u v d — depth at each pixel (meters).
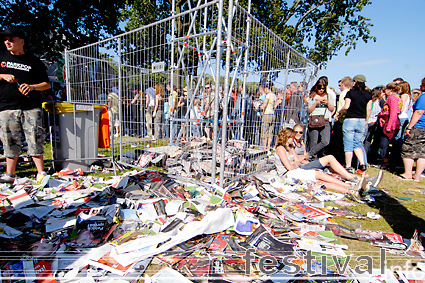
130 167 4.34
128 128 4.68
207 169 3.44
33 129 3.23
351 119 4.58
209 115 3.79
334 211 2.79
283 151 3.96
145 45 3.98
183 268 1.61
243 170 3.68
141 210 2.35
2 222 2.05
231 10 2.68
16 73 3.02
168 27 3.79
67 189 2.95
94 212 2.21
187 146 3.79
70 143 3.85
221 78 3.50
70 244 1.80
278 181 3.66
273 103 4.72
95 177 3.56
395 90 5.18
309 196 3.21
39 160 3.36
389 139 5.57
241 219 2.24
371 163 6.09
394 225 2.54
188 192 2.90
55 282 1.44
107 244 1.83
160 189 2.84
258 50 3.91
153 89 4.77
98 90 5.45
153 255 1.73
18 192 2.64
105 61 5.13
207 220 2.06
